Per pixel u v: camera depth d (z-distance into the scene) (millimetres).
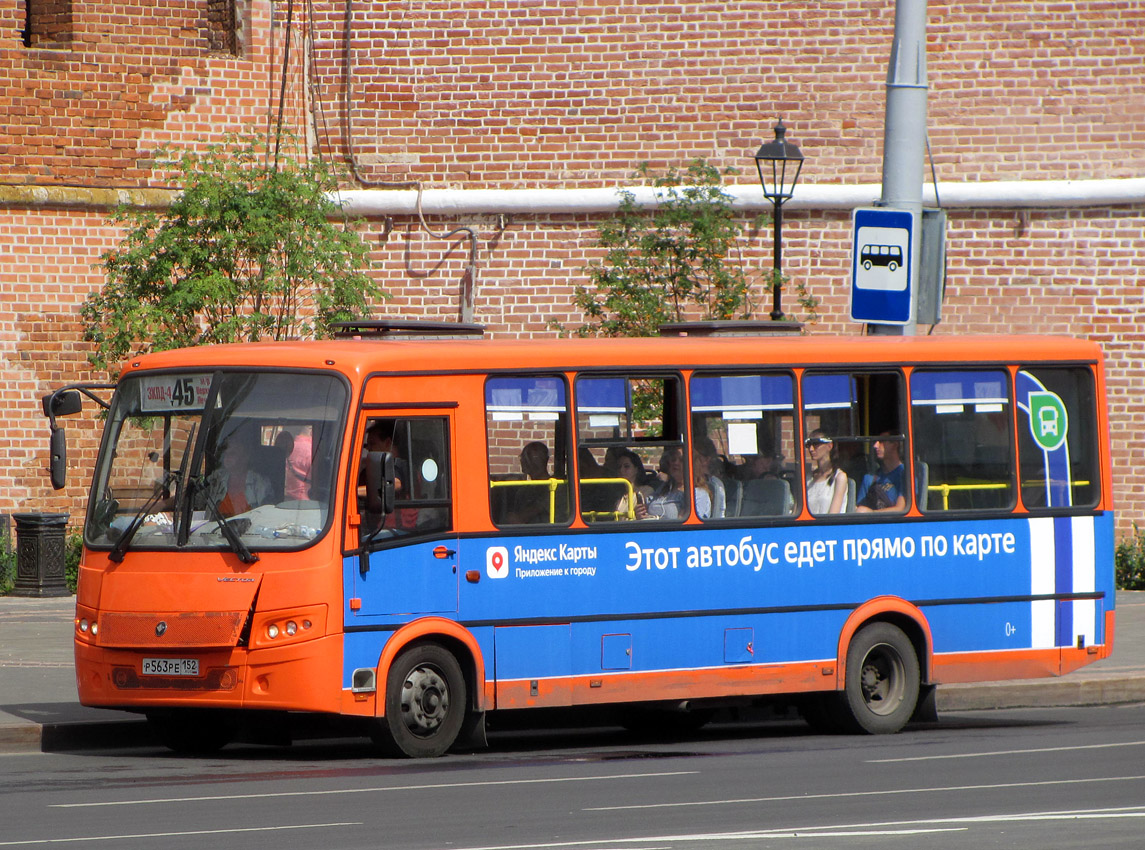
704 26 66500
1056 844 24969
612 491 37812
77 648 35656
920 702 41781
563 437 37344
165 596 34531
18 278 62531
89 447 64125
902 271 42344
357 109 68250
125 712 39250
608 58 67000
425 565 35344
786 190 65812
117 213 57500
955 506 41656
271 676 33844
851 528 40281
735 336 41562
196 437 35500
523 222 67438
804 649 39562
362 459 34719
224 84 65812
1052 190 65062
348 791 30469
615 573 37531
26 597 60688
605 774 32906
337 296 56531
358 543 34500
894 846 24734
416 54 68000
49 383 63219
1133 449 65188
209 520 34875
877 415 41000
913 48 43062
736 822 26984
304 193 56000
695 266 61812
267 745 38938
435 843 24984
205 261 55812
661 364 38594
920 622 40906
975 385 42062
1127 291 65125
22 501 63125
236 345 36688
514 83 67500
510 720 42781
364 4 68125
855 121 65812
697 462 38844
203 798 29594
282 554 34156
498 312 67625
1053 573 42500
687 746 38438
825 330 66188
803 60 66000
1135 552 65188
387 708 34812
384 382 35281
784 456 39812
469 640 35812
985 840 25250
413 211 67750
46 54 62406
